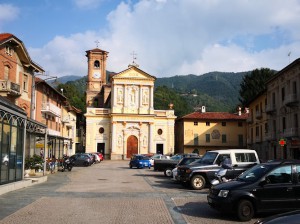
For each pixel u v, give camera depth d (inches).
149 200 574.6
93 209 485.4
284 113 1608.0
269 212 434.0
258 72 2974.9
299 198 435.2
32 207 494.3
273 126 1777.8
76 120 2997.0
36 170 964.0
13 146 701.3
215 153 766.5
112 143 2679.6
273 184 436.1
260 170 458.0
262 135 2015.3
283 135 1572.3
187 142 2760.8
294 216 233.8
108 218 426.6
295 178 442.9
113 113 2691.9
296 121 1486.2
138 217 435.2
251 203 429.4
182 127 2832.2
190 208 503.8
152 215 448.8
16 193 634.2
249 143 2351.1
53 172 1200.8
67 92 3858.3
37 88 1561.3
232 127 2792.8
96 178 1021.8
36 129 995.9
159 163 1118.4
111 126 2716.5
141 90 2758.4
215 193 449.1
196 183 730.8
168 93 4498.0
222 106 6382.9
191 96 6702.8
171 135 2763.3
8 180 676.7
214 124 2790.4
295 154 1492.4
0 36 1210.6
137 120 2721.5
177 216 445.7
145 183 874.8
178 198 600.1
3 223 393.7
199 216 448.8
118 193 659.4
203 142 2765.7
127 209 489.1
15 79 1278.3
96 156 2144.4
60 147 1398.9
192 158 893.2
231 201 427.8
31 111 1206.3
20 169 755.4
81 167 1658.5
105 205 519.8
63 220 412.8
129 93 2753.4
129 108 2738.7
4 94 1169.4
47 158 1190.3
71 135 2583.7
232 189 434.0
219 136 2780.5
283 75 1610.5
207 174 732.0
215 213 468.8
